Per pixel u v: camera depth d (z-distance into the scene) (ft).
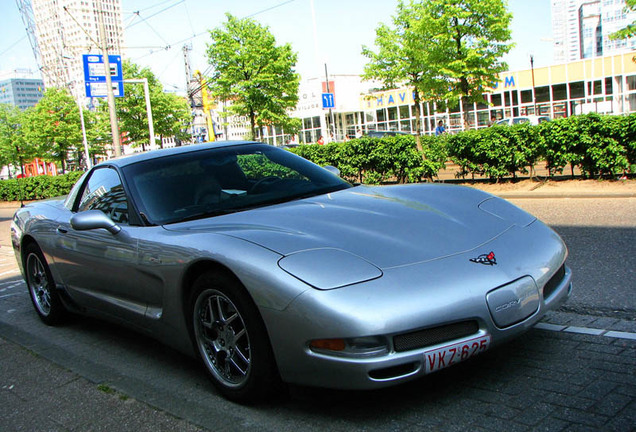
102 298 11.88
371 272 7.55
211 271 8.51
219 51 82.02
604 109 114.01
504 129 35.81
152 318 10.21
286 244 8.19
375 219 9.11
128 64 121.19
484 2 64.13
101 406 9.27
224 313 8.73
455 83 69.51
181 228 9.86
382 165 42.32
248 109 85.30
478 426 7.27
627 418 7.07
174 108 128.16
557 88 119.75
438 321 7.21
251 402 8.50
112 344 12.71
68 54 200.64
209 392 9.33
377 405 8.14
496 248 8.41
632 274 13.98
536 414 7.41
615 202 26.08
